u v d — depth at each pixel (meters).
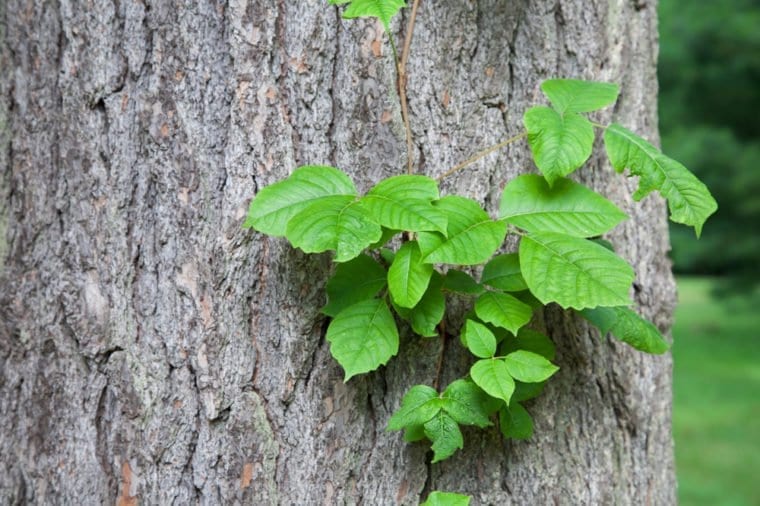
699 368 7.53
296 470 1.85
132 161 1.85
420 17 1.88
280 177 1.85
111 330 1.85
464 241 1.76
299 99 1.85
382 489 1.87
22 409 1.87
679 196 1.79
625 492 1.94
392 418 1.80
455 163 1.89
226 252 1.84
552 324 1.92
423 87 1.88
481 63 1.91
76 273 1.86
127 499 1.85
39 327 1.87
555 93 1.83
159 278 1.84
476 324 1.80
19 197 1.88
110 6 1.85
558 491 1.91
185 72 1.85
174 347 1.84
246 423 1.84
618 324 1.84
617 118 1.97
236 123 1.84
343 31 1.86
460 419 1.80
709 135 8.44
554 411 1.91
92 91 1.85
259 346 1.84
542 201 1.82
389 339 1.79
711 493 4.10
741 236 8.83
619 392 1.94
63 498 1.86
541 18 1.93
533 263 1.77
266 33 1.85
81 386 1.86
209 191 1.84
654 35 2.02
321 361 1.85
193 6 1.85
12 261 1.88
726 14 8.27
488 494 1.89
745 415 5.55
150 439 1.84
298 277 1.85
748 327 9.94
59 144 1.87
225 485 1.84
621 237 1.96
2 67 1.89
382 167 1.87
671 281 2.00
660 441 1.98
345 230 1.73
